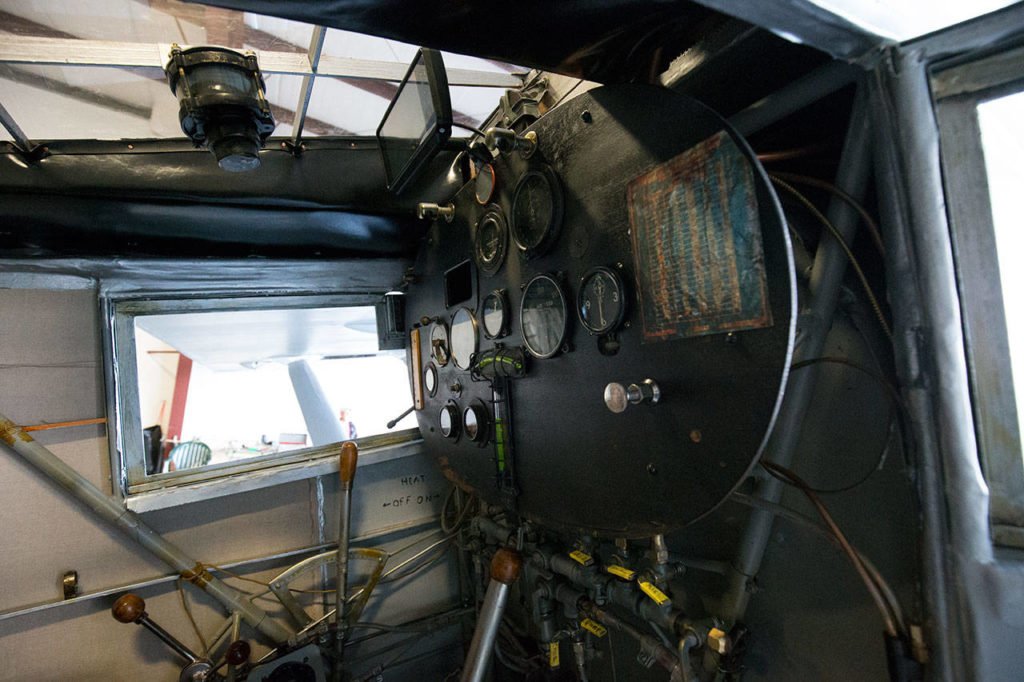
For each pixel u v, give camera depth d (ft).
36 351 4.88
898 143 2.16
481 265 4.33
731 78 2.90
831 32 2.03
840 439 3.04
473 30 2.45
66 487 4.82
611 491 3.18
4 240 4.57
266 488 5.82
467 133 6.79
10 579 4.79
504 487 4.17
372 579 5.91
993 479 2.17
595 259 3.12
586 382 3.28
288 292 5.92
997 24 1.98
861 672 2.94
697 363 2.52
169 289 5.33
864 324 2.89
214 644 5.33
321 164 5.32
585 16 2.48
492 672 6.39
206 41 4.42
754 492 3.20
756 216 2.17
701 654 3.52
